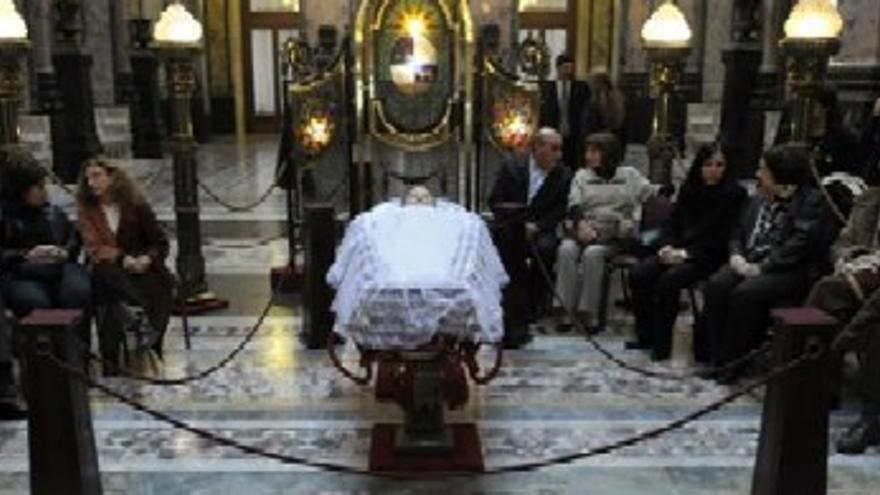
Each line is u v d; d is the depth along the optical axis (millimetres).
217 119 22844
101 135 17172
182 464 5141
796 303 6172
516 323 6984
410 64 8859
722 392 6180
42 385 4211
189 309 7762
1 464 5156
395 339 4848
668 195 7812
